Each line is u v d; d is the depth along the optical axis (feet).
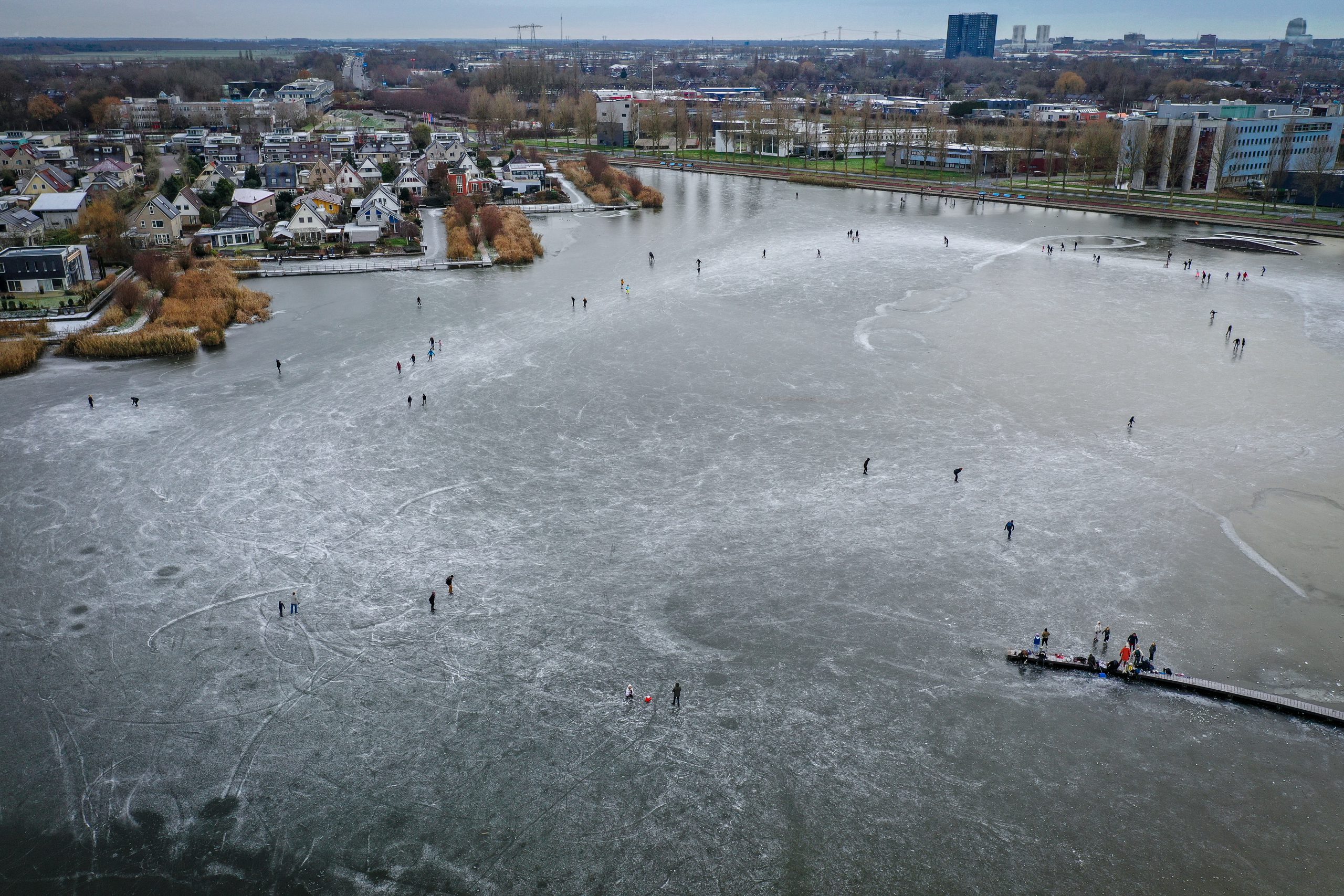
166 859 156.25
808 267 548.31
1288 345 395.75
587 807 166.50
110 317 409.90
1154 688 194.39
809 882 152.87
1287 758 176.45
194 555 239.71
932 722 185.68
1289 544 242.99
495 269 543.80
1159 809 165.78
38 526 251.60
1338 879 152.46
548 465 290.15
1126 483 276.21
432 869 154.40
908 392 347.56
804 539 248.73
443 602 222.28
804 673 198.80
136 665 199.93
